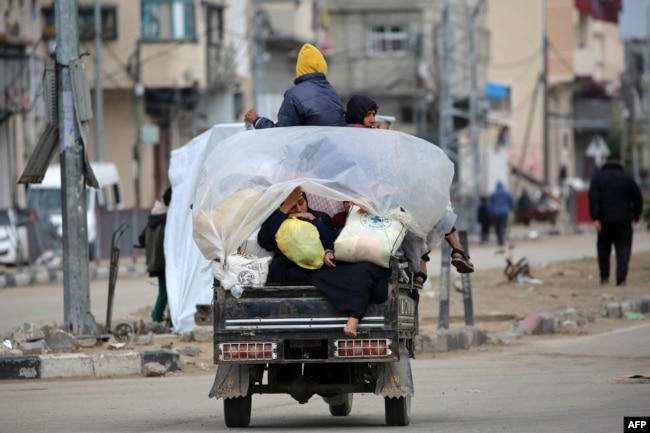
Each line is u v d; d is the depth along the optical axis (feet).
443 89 376.68
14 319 150.20
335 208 72.18
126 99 367.25
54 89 113.19
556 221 485.97
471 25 383.04
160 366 102.22
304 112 78.02
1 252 240.73
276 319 70.13
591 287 173.27
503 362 109.29
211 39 385.29
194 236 72.43
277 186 70.69
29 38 311.06
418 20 475.31
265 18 425.28
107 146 368.27
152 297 178.19
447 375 101.09
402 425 74.43
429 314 143.02
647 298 151.64
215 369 105.60
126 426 76.18
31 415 81.71
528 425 73.41
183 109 387.75
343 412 81.46
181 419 79.30
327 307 69.82
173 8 361.10
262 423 77.77
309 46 79.92
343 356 69.62
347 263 70.08
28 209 250.78
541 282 177.99
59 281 226.38
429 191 72.64
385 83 478.18
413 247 73.05
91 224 252.01
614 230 173.06
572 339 127.34
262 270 70.74
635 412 78.13
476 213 376.07
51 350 108.68
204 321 122.11
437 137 442.50
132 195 367.25
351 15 480.64
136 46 357.41
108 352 106.22
